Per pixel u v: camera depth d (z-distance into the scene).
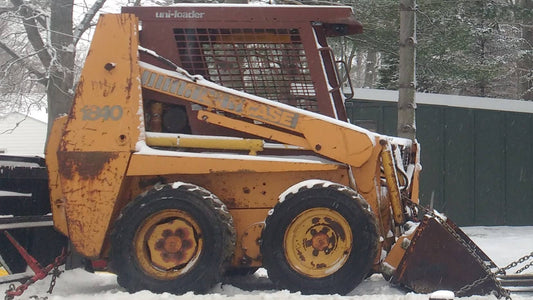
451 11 17.23
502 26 24.80
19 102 16.64
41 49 15.09
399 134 11.38
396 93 15.12
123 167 6.33
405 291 6.30
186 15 6.82
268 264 6.13
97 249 6.27
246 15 6.81
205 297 5.77
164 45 6.82
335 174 6.45
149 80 6.59
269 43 6.86
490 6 19.25
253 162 6.34
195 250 6.25
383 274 6.61
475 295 5.98
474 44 20.67
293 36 6.84
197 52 6.85
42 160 7.79
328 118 6.45
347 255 6.11
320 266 6.14
